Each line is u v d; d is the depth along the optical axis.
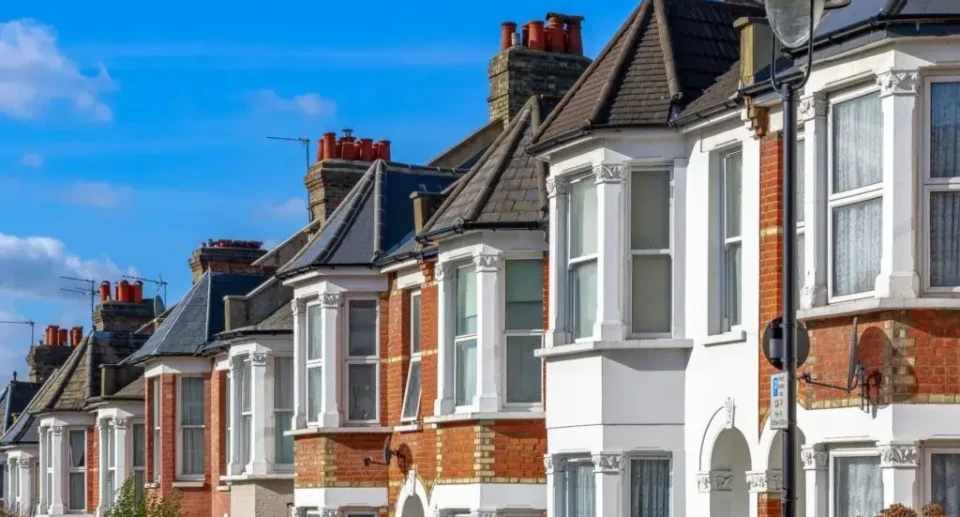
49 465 57.88
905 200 19.47
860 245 20.20
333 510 33.81
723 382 23.20
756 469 22.30
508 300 28.94
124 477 51.59
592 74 26.48
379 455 33.75
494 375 28.81
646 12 26.39
